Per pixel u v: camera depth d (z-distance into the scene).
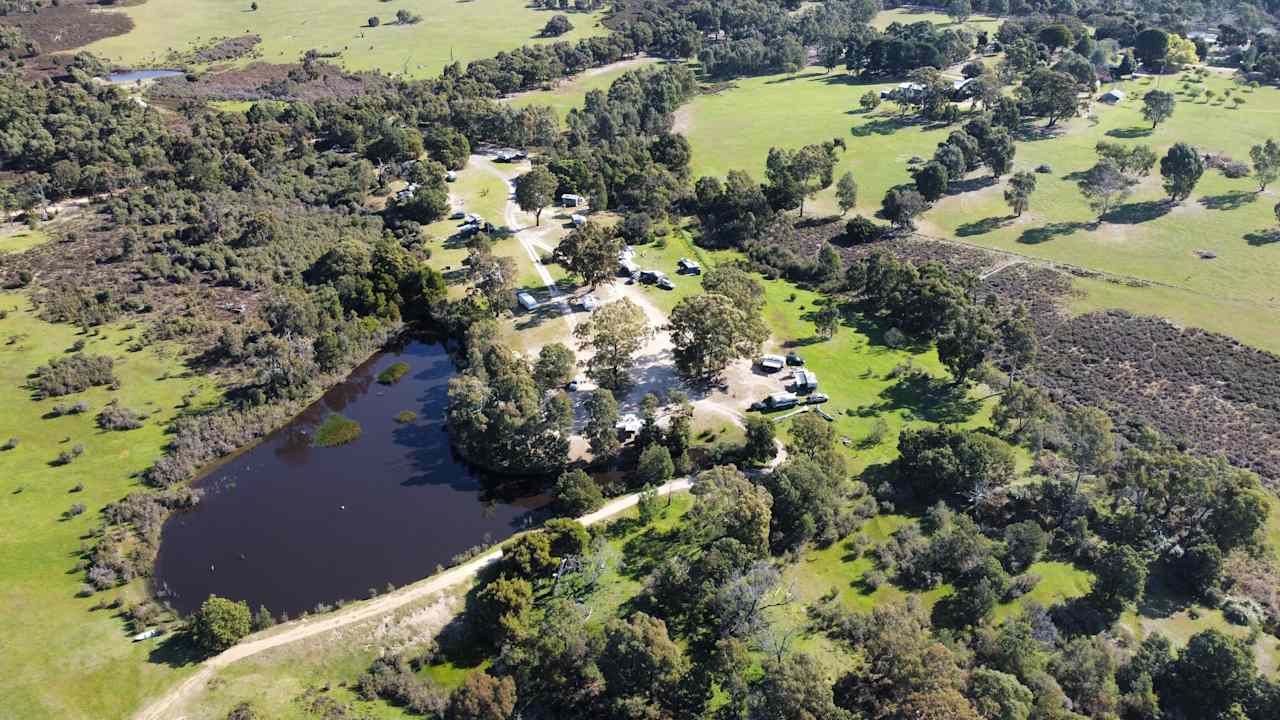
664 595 94.00
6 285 154.88
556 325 152.62
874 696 83.12
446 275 170.88
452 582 98.06
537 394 123.06
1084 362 143.38
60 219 180.38
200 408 129.25
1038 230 190.88
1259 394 132.38
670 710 82.94
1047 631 90.19
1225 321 152.88
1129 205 198.88
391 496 115.75
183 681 85.06
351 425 131.00
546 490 116.88
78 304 149.12
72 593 96.25
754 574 90.19
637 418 126.88
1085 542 102.88
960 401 132.62
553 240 185.50
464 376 128.38
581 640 85.50
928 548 102.81
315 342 142.12
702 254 183.38
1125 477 105.75
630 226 186.25
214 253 165.25
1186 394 133.50
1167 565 101.12
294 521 110.75
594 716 83.38
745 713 81.75
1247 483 99.44
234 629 88.31
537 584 96.75
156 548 104.94
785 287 171.62
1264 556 102.06
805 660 81.69
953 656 81.75
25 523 105.81
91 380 131.88
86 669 86.06
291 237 176.25
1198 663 82.75
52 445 119.94
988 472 109.69
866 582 99.56
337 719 81.69
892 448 122.06
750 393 134.12
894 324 155.50
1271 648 90.62
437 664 89.12
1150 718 81.88
